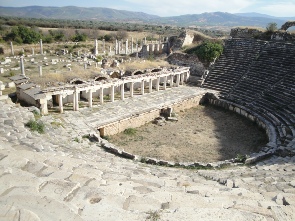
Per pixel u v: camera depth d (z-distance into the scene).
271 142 24.06
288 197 8.21
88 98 32.75
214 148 25.50
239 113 35.25
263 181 12.61
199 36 61.62
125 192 7.17
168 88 42.03
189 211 5.75
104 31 134.62
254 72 40.50
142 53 64.00
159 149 24.72
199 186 9.96
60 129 23.20
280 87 34.78
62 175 7.36
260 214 6.19
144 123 31.30
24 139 14.42
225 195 8.52
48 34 104.81
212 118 34.25
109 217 5.24
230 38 51.22
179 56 53.38
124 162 17.61
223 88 41.28
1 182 5.78
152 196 7.10
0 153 7.94
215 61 47.53
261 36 48.47
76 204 5.63
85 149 19.73
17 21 142.38
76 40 101.00
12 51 67.94
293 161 18.17
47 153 11.52
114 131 27.77
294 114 28.94
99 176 8.91
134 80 34.88
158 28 178.75
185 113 35.94
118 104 32.47
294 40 43.41
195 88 42.56
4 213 4.39
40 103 26.53
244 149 25.36
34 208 4.87
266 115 31.08
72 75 32.81
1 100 25.91
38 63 52.56
